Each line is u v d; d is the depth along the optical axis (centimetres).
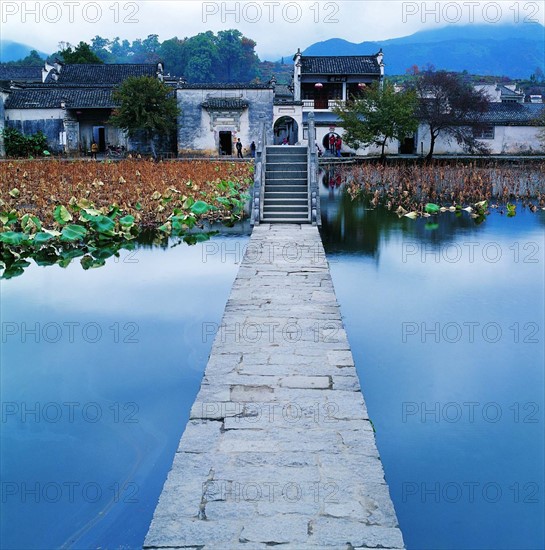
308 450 500
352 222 1795
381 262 1276
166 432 616
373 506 432
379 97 3778
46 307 992
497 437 600
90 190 2072
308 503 435
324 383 620
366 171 3069
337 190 2697
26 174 2467
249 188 2455
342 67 4469
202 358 788
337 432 527
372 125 3797
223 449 500
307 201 1669
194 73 8588
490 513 497
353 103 3931
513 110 4606
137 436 608
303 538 401
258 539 400
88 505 511
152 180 2300
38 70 5634
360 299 1020
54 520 491
